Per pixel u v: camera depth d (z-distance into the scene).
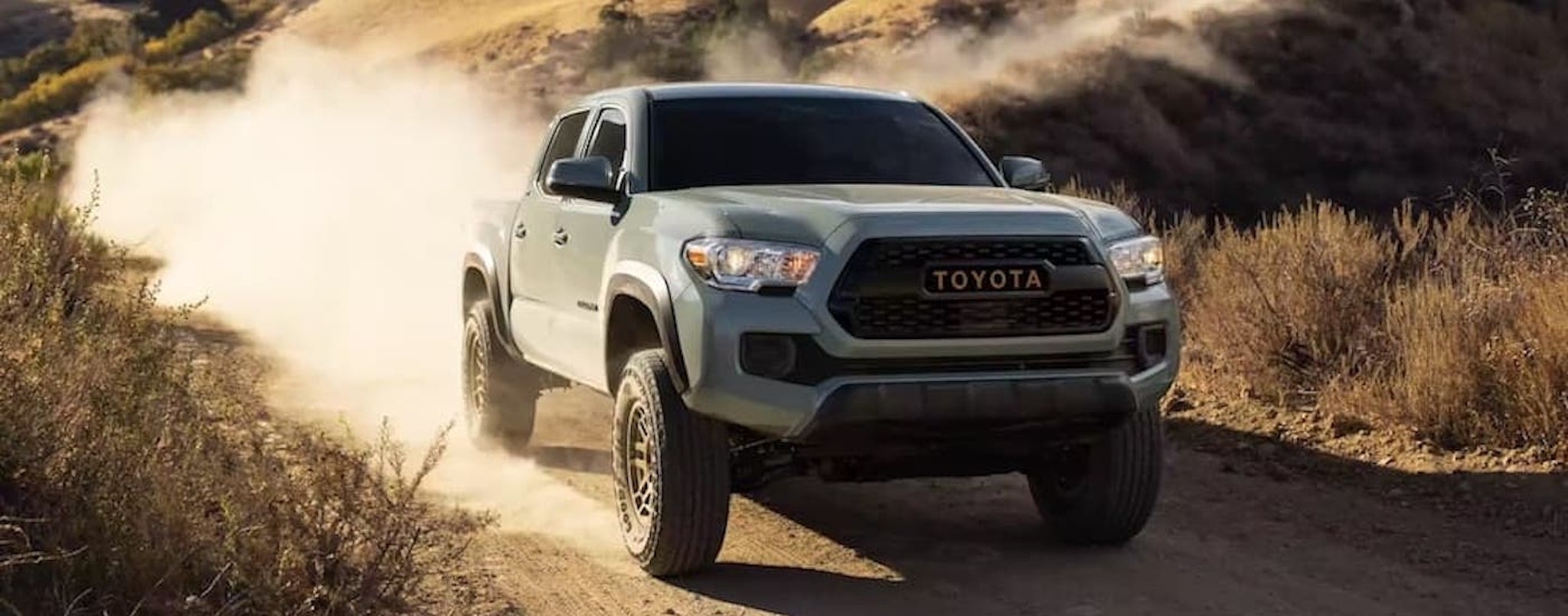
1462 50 39.25
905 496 8.21
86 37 83.44
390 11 77.69
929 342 5.98
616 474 6.88
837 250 5.98
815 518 7.73
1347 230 10.98
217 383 6.73
